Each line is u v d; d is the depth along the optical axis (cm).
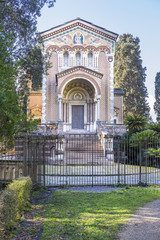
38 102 3036
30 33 1844
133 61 4356
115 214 621
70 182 1128
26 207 681
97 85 2525
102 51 2725
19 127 765
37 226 548
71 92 2819
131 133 1841
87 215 612
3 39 769
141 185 1050
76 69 2511
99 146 2034
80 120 2811
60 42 2697
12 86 736
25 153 841
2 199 496
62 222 561
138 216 607
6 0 1647
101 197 817
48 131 2159
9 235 496
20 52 1827
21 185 643
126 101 4134
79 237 479
